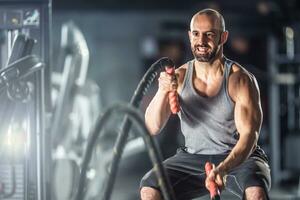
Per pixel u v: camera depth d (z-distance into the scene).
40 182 5.39
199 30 4.66
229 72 4.71
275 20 10.08
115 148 4.11
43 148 5.39
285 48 10.41
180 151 4.97
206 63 4.72
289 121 10.30
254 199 4.51
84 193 4.10
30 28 5.50
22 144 5.38
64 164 7.48
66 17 12.82
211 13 4.68
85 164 4.04
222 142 4.79
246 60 10.28
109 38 14.16
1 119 5.13
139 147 8.71
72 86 8.20
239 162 4.52
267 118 10.32
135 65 14.52
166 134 10.27
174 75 4.70
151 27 13.46
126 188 9.95
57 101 7.93
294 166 10.04
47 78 5.55
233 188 4.70
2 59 5.83
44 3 5.50
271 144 10.05
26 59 5.01
